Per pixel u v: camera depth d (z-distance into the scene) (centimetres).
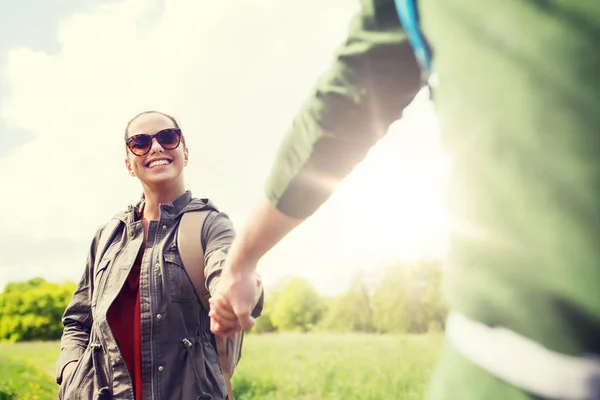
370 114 76
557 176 49
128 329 239
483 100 53
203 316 244
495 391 51
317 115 78
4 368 1280
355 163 80
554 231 49
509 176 51
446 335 59
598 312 47
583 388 47
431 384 59
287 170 82
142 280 240
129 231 255
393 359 1070
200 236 246
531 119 50
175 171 262
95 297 249
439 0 59
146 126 264
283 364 1136
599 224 47
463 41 55
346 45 75
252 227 90
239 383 980
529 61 50
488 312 52
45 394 1168
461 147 56
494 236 52
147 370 232
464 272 55
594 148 48
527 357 49
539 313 49
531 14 50
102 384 238
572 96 48
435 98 61
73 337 263
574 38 48
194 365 234
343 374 984
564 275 48
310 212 84
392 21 70
